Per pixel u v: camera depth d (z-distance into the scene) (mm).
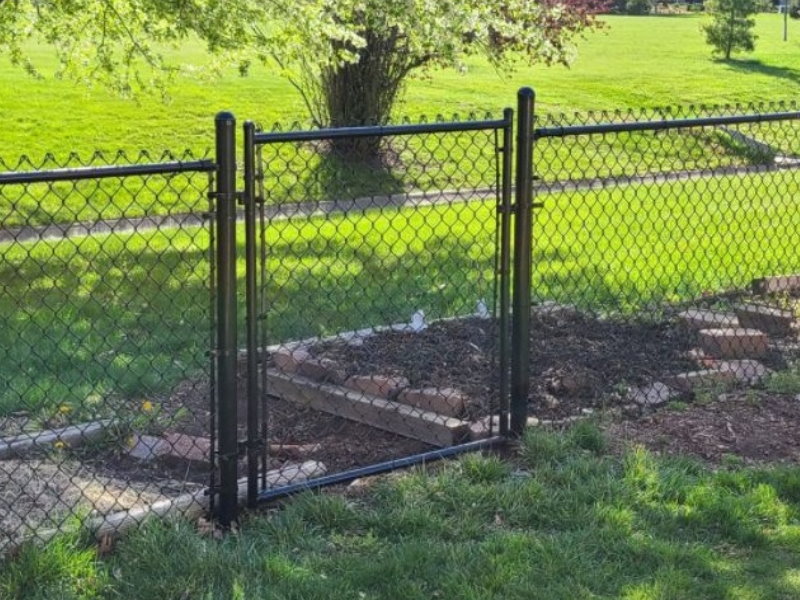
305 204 14406
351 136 6457
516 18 17156
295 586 5797
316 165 15969
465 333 8133
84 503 6379
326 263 10977
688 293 9812
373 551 6090
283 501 6449
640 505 6445
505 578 5883
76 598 5707
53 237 13586
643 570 6004
